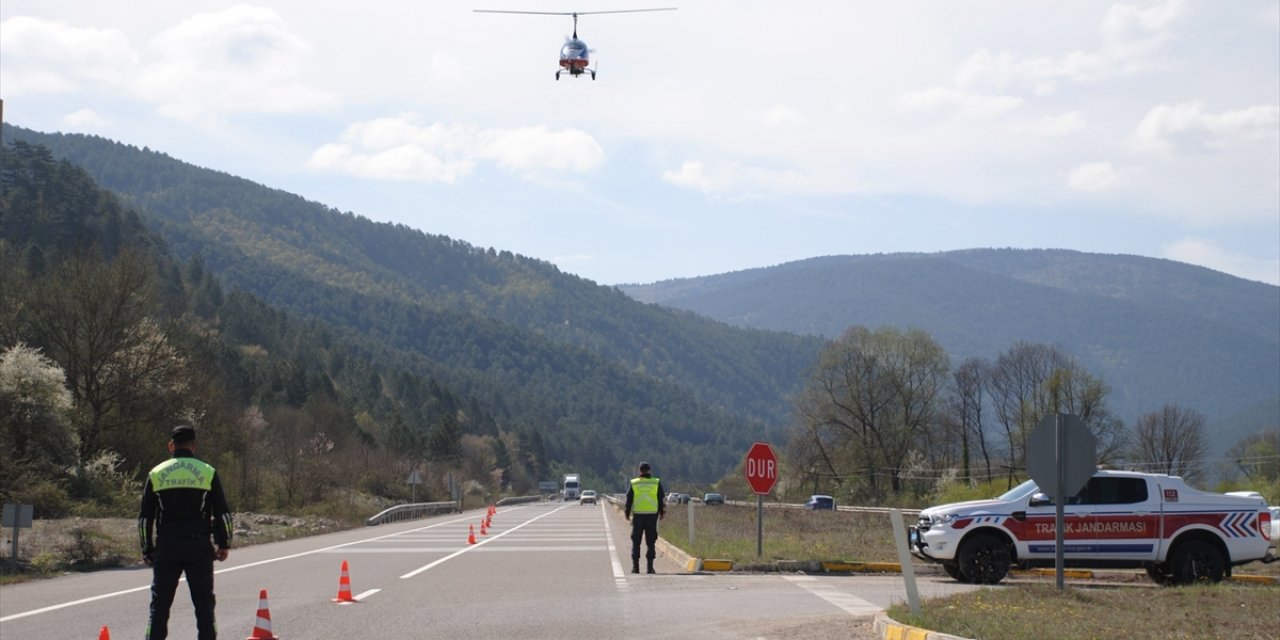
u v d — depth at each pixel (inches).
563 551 1112.8
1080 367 3373.5
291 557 1017.5
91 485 1813.5
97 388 2037.4
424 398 6870.1
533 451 7514.8
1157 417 3614.7
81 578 842.2
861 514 2593.5
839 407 3484.3
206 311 5757.9
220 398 2432.3
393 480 3651.6
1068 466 629.9
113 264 2112.5
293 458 2353.6
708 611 598.2
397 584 745.6
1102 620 518.9
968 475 3489.2
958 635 470.9
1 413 1759.4
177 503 413.7
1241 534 789.9
